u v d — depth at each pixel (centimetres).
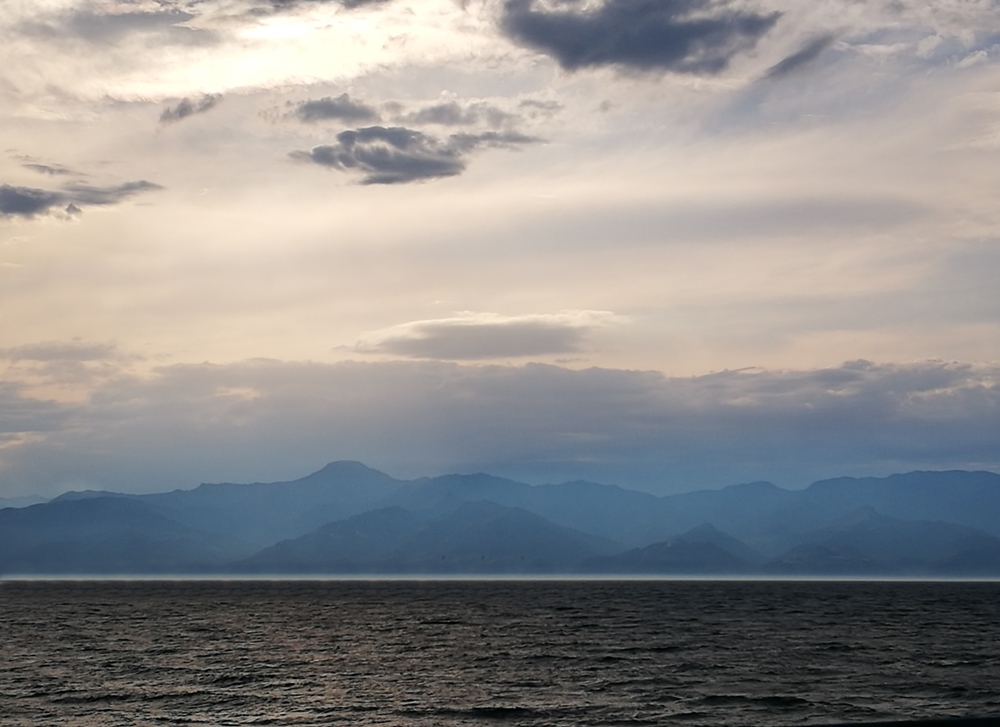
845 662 9250
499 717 6438
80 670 8819
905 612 18200
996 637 12069
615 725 6119
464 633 13038
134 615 17238
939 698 7025
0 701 7088
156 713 6625
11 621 15350
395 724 6231
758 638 11994
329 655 10106
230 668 8962
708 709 6644
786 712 6512
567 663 9275
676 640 11731
